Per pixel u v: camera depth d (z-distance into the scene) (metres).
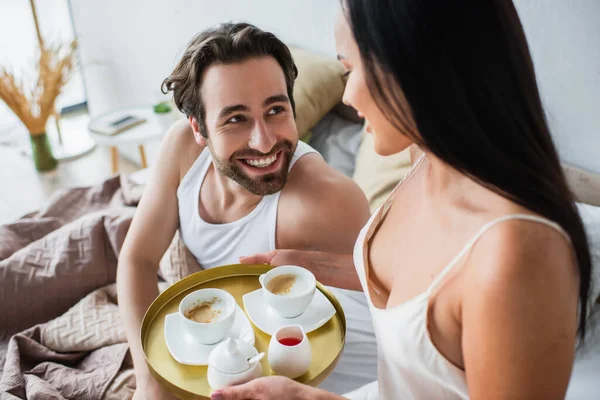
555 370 0.63
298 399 0.85
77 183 3.42
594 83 1.38
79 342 1.57
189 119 1.32
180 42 2.89
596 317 1.18
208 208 1.44
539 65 1.47
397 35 0.62
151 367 0.98
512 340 0.63
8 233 1.99
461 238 0.73
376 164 1.72
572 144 1.47
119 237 1.83
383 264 0.94
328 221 1.32
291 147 1.26
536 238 0.63
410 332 0.78
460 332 0.73
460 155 0.64
